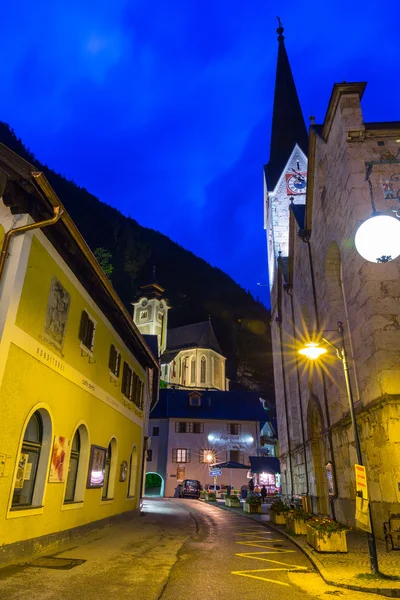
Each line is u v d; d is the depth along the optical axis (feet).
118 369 51.29
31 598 18.80
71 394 35.35
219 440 162.81
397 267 39.86
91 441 40.45
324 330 56.18
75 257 35.24
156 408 169.07
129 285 425.69
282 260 97.81
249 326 486.79
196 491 131.95
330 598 20.97
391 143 44.80
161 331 319.68
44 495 29.81
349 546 35.06
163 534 42.75
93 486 40.47
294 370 84.48
